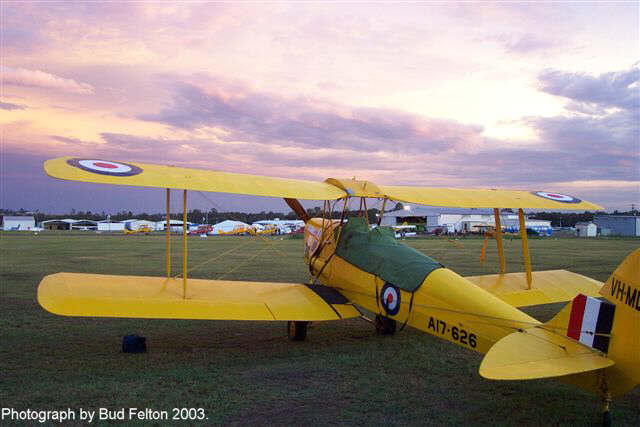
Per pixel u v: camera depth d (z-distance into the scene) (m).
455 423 4.43
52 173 4.93
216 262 19.28
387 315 6.20
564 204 7.79
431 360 6.40
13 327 8.07
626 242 40.91
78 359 6.31
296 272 15.56
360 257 6.82
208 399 4.95
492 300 5.12
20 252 24.30
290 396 5.06
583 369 3.87
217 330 8.12
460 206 7.16
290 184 6.68
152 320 8.85
